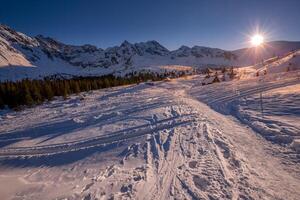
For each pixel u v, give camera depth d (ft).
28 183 36.19
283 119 50.01
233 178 28.32
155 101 107.24
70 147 53.88
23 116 118.52
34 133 75.66
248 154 35.45
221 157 34.73
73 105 138.72
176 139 45.32
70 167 42.09
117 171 34.50
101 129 65.26
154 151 41.01
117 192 27.40
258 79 134.21
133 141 49.42
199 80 249.14
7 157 52.37
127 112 85.51
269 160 32.91
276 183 26.81
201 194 25.48
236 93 97.04
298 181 26.96
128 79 349.20
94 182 31.22
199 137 44.70
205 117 62.28
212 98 98.53
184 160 35.01
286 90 80.02
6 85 210.18
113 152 45.27
